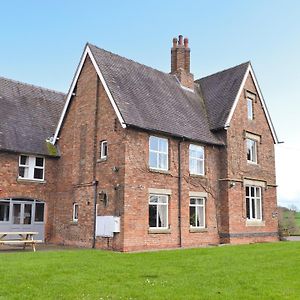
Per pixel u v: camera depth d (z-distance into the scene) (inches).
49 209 983.6
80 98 964.0
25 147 951.6
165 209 864.9
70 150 974.4
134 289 380.5
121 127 824.3
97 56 925.8
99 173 865.5
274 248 758.5
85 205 888.3
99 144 881.5
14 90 1101.7
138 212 803.4
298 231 1489.9
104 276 447.8
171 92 1043.3
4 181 913.5
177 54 1146.0
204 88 1178.6
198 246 882.1
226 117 1003.3
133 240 783.1
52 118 1112.2
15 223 930.1
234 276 450.0
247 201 1039.0
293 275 457.1
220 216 970.7
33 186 961.5
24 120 1028.5
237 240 964.6
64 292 367.2
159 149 877.2
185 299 342.0
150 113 884.6
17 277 434.6
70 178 953.5
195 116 1019.9
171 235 854.5
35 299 341.4
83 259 596.1
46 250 767.7
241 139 1036.5
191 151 945.5
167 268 511.5
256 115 1109.1
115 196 809.5
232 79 1115.3
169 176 876.6
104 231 810.8
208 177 962.7
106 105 879.7
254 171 1059.9
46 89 1203.2
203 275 457.7
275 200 1118.4
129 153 810.2
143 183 823.1
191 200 927.7
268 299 342.6
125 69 968.3
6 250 754.8
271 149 1143.6
